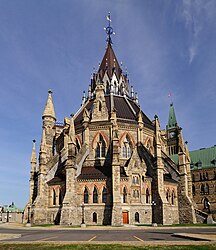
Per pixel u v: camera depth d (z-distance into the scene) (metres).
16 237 34.25
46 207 68.81
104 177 64.25
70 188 62.56
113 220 58.34
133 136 76.50
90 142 75.75
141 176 66.69
